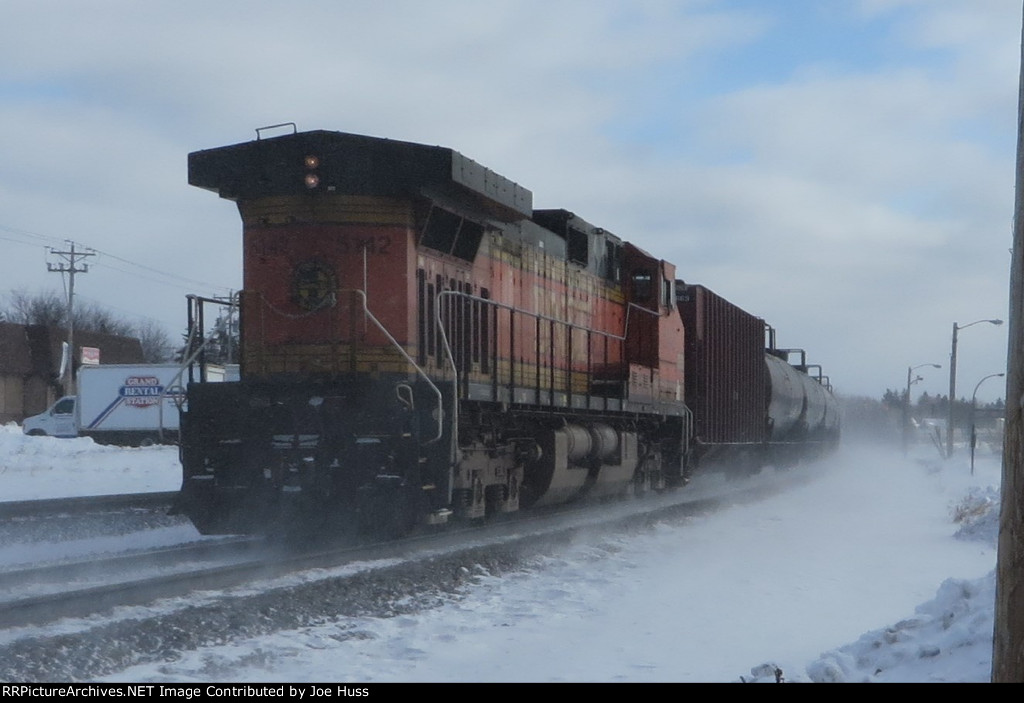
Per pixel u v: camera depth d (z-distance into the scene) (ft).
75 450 113.19
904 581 40.83
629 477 65.51
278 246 43.24
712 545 51.29
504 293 52.13
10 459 99.14
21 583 32.99
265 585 31.68
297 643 26.43
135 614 26.86
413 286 43.37
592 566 42.78
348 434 41.65
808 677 23.22
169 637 25.17
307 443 42.11
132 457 109.50
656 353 70.08
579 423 58.90
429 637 28.32
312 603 29.78
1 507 46.62
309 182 42.27
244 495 42.19
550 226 61.82
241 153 43.11
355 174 42.29
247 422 42.57
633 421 67.00
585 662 26.35
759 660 27.07
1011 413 16.92
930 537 55.98
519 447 51.29
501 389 49.65
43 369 215.10
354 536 42.80
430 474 41.39
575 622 31.40
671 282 74.18
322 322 42.75
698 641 29.40
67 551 43.65
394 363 42.47
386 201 42.98
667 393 72.28
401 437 41.24
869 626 32.09
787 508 73.61
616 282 69.00
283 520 42.01
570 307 60.64
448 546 42.55
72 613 26.50
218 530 42.70
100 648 23.48
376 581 33.09
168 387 43.73
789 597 36.94
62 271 194.29
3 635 24.04
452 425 41.70
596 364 64.39
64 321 335.88
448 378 45.50
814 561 46.21
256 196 43.55
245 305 43.37
